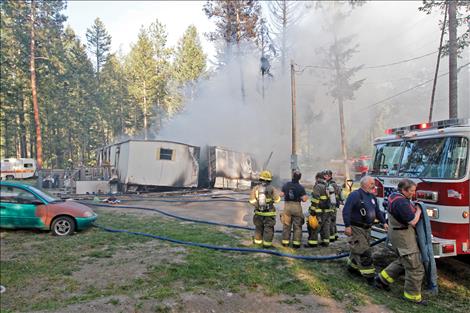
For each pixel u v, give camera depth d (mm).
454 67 12680
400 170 5406
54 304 3781
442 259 5758
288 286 4449
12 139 40406
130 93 36656
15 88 30203
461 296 4320
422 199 4812
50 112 36562
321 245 6445
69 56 40312
